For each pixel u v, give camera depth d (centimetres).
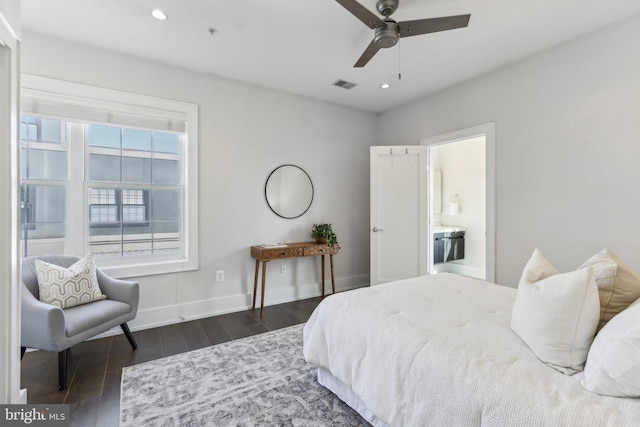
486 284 226
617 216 239
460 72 327
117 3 215
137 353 246
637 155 229
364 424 163
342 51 283
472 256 506
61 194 271
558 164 274
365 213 465
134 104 292
